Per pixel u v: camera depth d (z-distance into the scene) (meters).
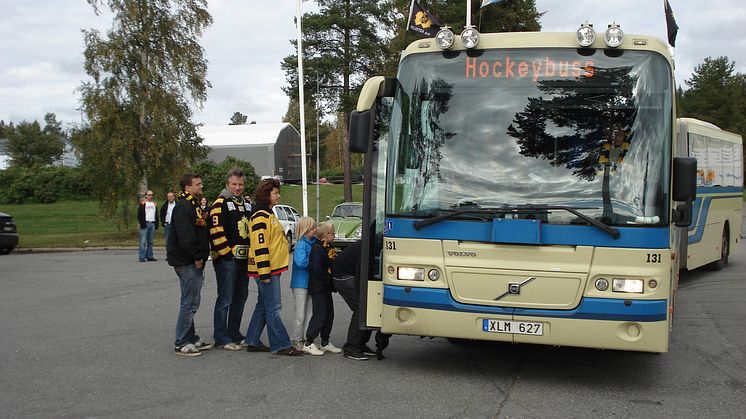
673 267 7.25
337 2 38.19
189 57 29.47
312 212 45.25
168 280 14.55
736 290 12.90
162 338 8.48
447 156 6.39
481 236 6.17
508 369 7.13
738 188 17.22
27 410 5.56
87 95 28.31
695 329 9.36
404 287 6.40
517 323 6.10
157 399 5.91
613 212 5.99
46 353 7.64
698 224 13.50
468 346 8.25
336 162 88.69
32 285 13.85
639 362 7.52
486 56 6.45
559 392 6.27
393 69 37.44
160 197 29.72
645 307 5.89
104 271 16.61
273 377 6.68
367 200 7.03
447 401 5.92
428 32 15.41
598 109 6.18
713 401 6.04
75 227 37.84
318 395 6.07
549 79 6.31
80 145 29.09
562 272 6.01
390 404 5.81
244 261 7.86
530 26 29.08
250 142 65.50
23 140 79.31
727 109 73.00
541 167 6.18
